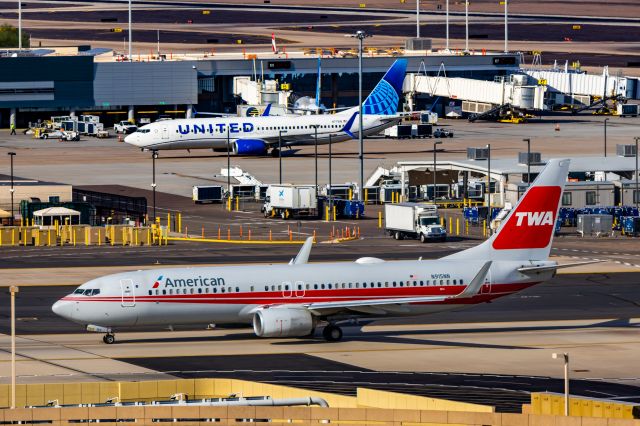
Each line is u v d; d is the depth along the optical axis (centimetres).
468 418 16862
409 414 17000
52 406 19462
